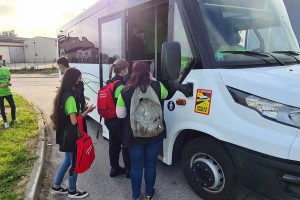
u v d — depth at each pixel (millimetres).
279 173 2750
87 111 3795
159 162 4988
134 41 4918
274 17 3953
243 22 3648
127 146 3453
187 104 3561
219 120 3166
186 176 3916
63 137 3557
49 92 17125
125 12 4844
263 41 3748
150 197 3734
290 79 2973
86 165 3611
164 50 3145
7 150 5465
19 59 61000
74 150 3576
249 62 3346
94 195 4047
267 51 3723
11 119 8133
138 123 3258
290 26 4113
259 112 2854
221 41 3414
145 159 3625
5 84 7445
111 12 5496
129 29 4879
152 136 3328
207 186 3580
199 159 3637
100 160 5352
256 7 3824
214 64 3252
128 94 3340
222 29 3480
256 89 2902
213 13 3506
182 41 3580
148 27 4871
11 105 7852
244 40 3594
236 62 3303
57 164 5180
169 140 3939
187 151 3812
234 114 3049
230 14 3604
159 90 3396
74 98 3543
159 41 4441
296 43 4051
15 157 4996
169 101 3865
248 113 2928
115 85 3971
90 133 7281
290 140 2648
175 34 3691
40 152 5395
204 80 3303
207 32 3375
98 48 6363
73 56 8867
